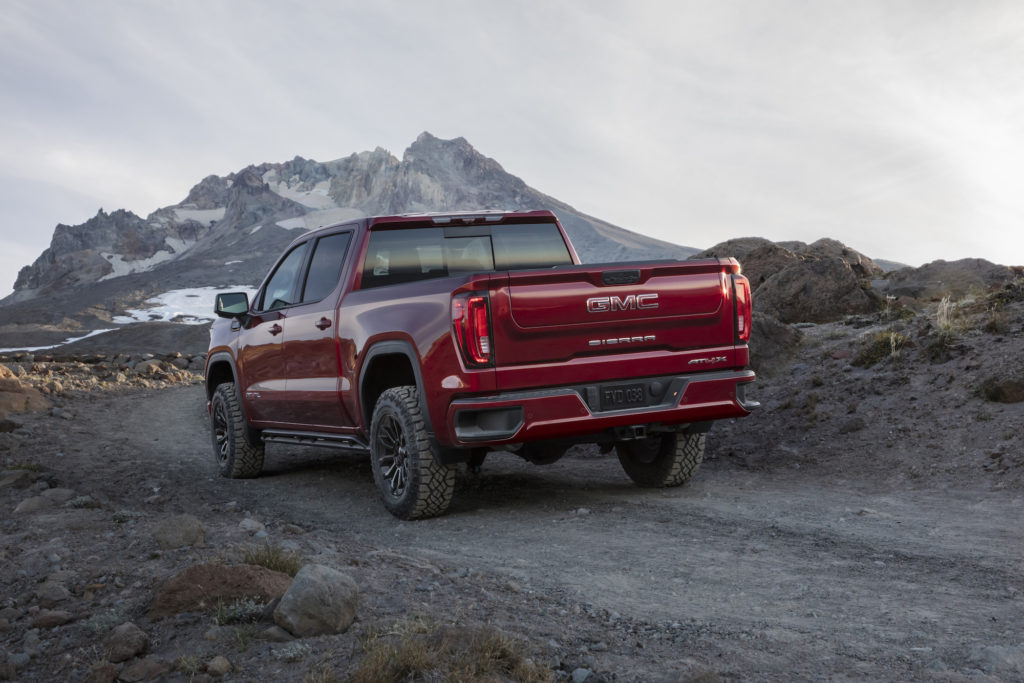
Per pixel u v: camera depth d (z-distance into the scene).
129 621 3.37
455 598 3.64
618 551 4.61
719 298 5.66
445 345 5.12
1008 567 4.00
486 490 6.70
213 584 3.46
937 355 8.73
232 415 7.80
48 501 6.04
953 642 3.02
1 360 21.19
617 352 5.39
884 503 5.66
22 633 3.40
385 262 6.27
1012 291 10.00
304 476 7.79
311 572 3.21
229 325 8.15
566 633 3.20
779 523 5.16
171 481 7.67
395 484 5.79
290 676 2.74
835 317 12.98
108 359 22.61
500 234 6.66
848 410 8.25
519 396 5.12
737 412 5.74
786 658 2.90
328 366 6.35
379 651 2.71
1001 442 6.55
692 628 3.28
